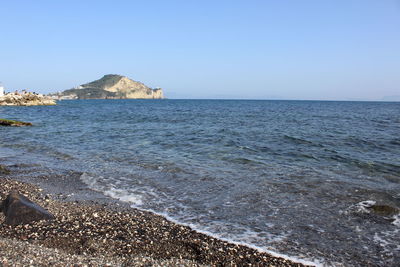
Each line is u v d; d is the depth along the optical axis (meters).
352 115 63.47
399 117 58.16
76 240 7.28
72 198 10.80
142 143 23.86
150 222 8.70
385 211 9.66
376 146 22.83
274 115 62.28
